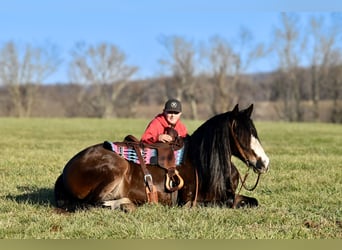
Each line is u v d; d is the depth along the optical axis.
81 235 7.86
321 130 44.56
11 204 10.14
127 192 9.25
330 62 84.06
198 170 9.42
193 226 8.10
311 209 9.92
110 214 8.77
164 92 98.75
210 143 9.34
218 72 89.38
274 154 22.22
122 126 49.44
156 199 9.32
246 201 9.79
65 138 32.62
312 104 86.88
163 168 9.33
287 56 87.31
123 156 9.32
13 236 7.86
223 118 9.41
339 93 77.25
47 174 14.92
